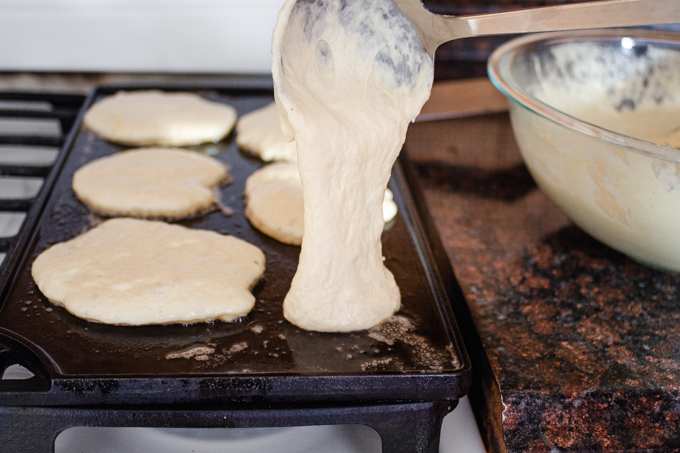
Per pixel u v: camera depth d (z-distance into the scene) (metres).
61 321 0.56
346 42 0.52
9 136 0.74
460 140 0.80
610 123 0.69
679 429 0.55
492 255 0.65
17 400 0.50
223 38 0.86
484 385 0.56
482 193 0.73
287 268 0.61
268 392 0.51
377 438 0.56
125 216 0.66
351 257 0.54
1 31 0.84
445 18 0.54
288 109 0.48
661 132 0.68
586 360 0.56
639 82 0.68
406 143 0.79
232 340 0.55
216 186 0.70
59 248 0.60
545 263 0.65
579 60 0.69
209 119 0.76
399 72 0.52
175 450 0.55
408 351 0.54
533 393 0.54
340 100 0.52
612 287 0.62
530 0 0.85
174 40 0.85
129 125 0.75
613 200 0.58
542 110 0.58
